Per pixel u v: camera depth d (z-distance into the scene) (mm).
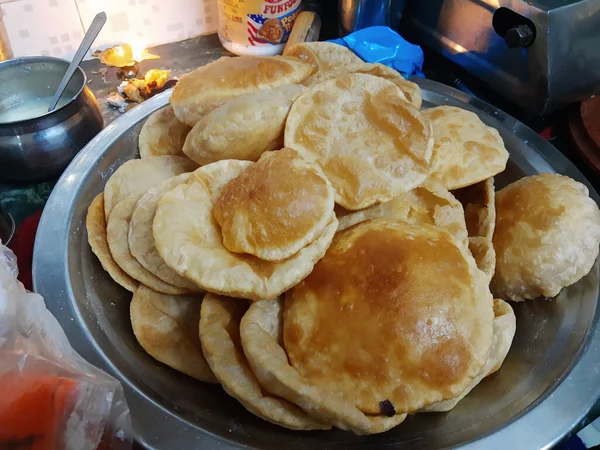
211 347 301
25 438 193
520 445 269
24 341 220
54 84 512
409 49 531
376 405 277
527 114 524
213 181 344
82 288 338
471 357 285
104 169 413
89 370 245
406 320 286
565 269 345
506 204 385
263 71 384
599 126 472
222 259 305
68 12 581
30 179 461
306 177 311
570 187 372
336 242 336
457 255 322
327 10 677
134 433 264
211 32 667
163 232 312
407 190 353
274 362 284
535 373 310
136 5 604
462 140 400
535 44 448
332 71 429
